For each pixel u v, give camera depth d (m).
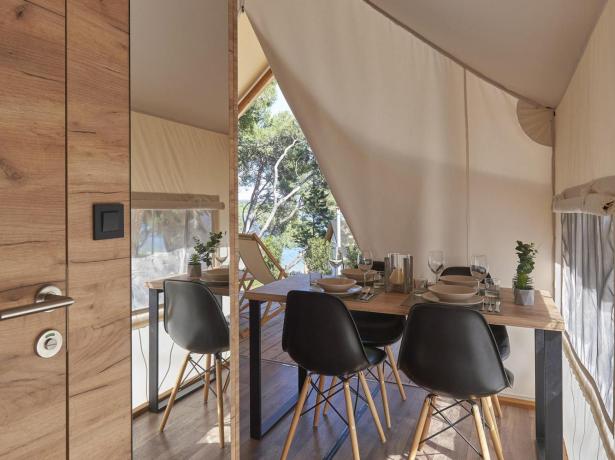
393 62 3.12
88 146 1.11
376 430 2.59
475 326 1.82
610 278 1.39
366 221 3.27
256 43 4.83
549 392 1.96
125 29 1.21
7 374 0.94
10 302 0.94
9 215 0.94
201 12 1.48
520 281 2.19
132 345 1.25
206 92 1.51
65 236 1.05
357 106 3.21
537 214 2.89
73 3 1.07
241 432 2.59
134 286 1.25
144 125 1.27
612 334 1.33
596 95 1.50
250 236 4.76
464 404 2.90
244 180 9.71
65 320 1.06
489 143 2.96
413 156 3.13
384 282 2.63
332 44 3.21
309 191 9.76
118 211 1.19
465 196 3.03
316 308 2.10
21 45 0.96
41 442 1.00
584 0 1.34
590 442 1.68
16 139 0.95
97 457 1.14
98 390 1.15
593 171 1.57
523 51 1.94
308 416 2.78
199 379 1.49
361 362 2.12
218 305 1.57
